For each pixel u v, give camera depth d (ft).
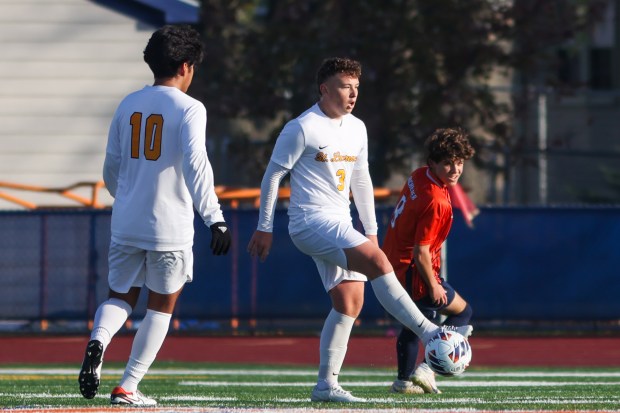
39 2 205.87
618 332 195.62
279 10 270.46
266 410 62.34
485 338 189.47
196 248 194.29
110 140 68.23
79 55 206.18
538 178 334.65
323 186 71.36
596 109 349.61
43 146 205.67
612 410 65.46
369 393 85.81
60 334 194.49
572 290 191.21
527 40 262.06
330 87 71.10
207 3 275.39
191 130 65.26
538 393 87.45
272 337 192.65
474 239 191.42
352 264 69.26
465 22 255.91
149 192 65.98
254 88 264.72
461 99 258.78
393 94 258.78
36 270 193.36
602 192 339.36
